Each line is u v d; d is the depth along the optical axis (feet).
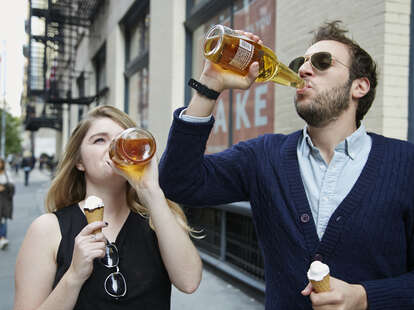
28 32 39.55
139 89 26.55
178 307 11.39
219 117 17.43
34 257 4.04
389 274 3.78
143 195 4.05
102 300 4.06
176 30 19.43
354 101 4.35
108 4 31.86
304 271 3.91
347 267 3.77
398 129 8.07
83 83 43.45
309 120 4.20
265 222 4.37
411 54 8.10
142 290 4.19
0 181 18.48
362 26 8.46
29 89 48.11
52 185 4.75
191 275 4.18
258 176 4.45
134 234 4.39
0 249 18.51
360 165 4.11
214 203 4.54
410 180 3.85
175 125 4.00
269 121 13.46
